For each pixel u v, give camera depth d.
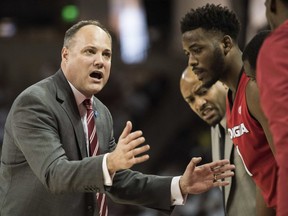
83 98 8.39
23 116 7.86
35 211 8.05
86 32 8.22
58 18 31.02
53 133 7.86
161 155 26.67
